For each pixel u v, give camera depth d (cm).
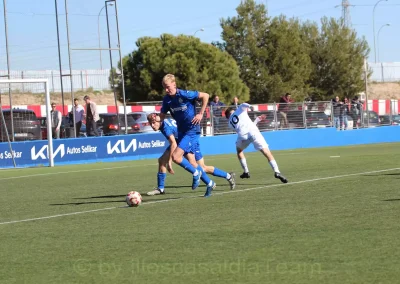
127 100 6988
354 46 8462
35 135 3209
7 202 1595
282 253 845
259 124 3947
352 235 938
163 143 3438
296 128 4116
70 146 3092
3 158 2925
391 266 755
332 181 1688
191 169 1462
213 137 3684
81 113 3338
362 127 4481
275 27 7712
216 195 1500
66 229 1120
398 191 1413
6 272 818
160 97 6850
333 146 4122
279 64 7694
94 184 1956
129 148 3300
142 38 7050
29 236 1070
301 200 1337
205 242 940
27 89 3828
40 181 2155
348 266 764
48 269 823
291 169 2164
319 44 8419
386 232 949
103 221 1188
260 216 1150
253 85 7631
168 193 1600
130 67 6975
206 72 6762
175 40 6862
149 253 885
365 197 1334
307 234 962
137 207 1359
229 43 7719
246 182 1777
